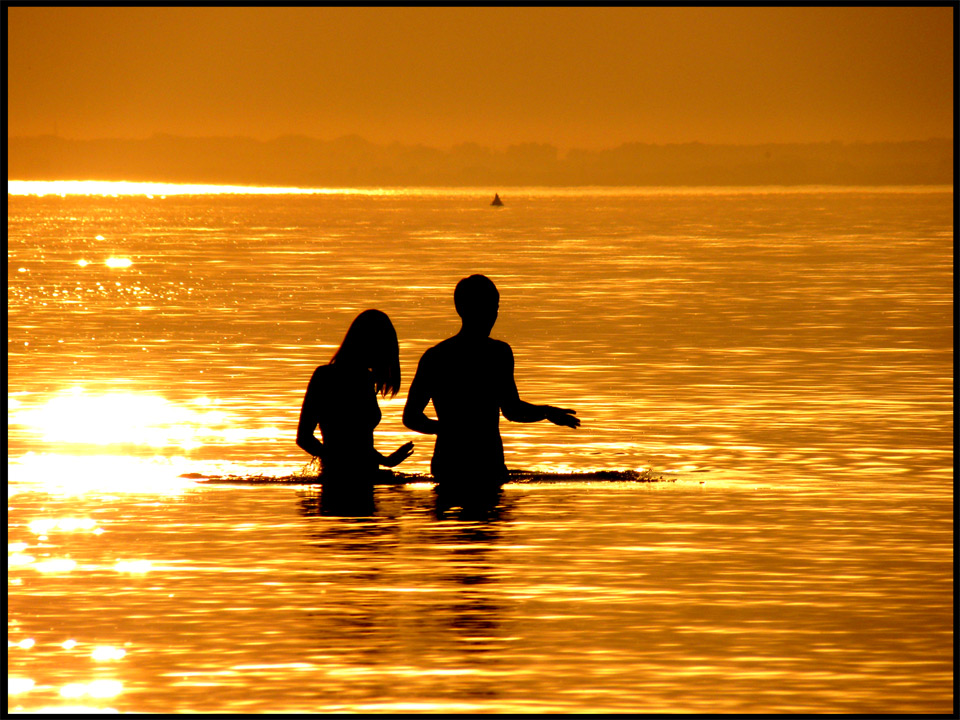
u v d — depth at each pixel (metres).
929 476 39.84
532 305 103.31
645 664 22.73
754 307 101.12
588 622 24.98
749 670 22.47
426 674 22.22
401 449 38.97
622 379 61.94
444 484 38.22
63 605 25.95
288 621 24.97
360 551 30.28
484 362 38.22
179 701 21.06
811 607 25.95
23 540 31.28
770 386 59.72
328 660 22.88
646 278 135.38
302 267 156.12
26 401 54.62
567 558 29.66
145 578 27.91
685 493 37.22
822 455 43.41
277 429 47.97
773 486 38.28
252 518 33.72
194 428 48.19
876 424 49.56
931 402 54.97
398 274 142.38
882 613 25.58
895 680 22.06
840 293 114.56
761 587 27.33
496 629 24.52
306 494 36.75
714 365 67.19
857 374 63.72
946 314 95.06
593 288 121.38
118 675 22.17
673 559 29.61
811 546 30.83
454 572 28.47
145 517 33.75
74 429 47.78
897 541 31.34
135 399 55.19
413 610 25.72
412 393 38.38
